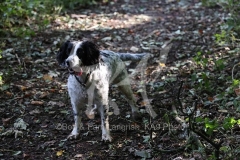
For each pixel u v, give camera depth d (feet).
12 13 28.32
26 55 24.36
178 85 20.93
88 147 16.08
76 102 16.19
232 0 29.66
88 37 28.19
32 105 19.27
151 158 15.02
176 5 36.76
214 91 19.72
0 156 15.47
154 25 31.07
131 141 16.38
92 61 15.24
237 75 20.76
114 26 30.86
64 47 15.60
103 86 15.98
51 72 22.49
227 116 17.11
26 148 16.07
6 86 20.53
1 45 25.14
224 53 24.06
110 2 37.81
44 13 30.99
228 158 13.82
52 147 16.11
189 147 15.05
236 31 26.68
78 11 34.47
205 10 34.19
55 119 18.21
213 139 15.55
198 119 14.24
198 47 25.72
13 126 17.54
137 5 37.09
